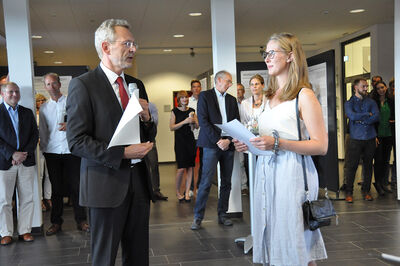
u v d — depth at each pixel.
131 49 2.44
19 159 4.65
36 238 4.95
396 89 5.94
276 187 2.22
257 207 2.36
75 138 2.31
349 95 11.20
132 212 2.57
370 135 6.42
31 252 4.42
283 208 2.19
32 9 7.09
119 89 2.50
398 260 1.89
